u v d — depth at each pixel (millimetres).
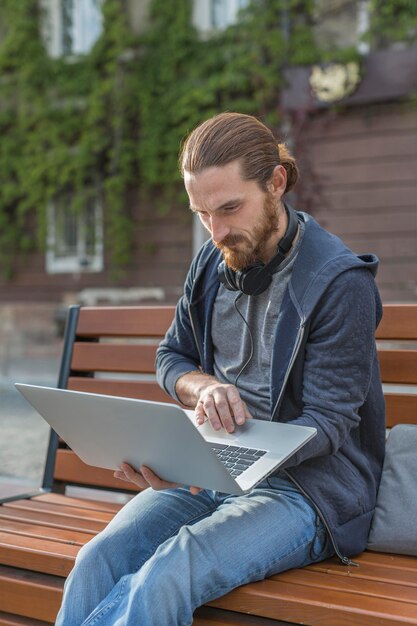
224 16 9750
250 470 1744
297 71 9125
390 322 2297
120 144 10391
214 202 1838
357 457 1998
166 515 1941
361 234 9055
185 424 1611
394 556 1978
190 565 1686
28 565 1978
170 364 2211
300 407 1953
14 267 11344
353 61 8812
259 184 1859
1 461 4734
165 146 10062
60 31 10820
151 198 10359
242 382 2074
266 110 9367
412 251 8852
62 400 1854
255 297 2029
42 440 5445
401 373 2271
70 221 10953
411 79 8609
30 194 11039
